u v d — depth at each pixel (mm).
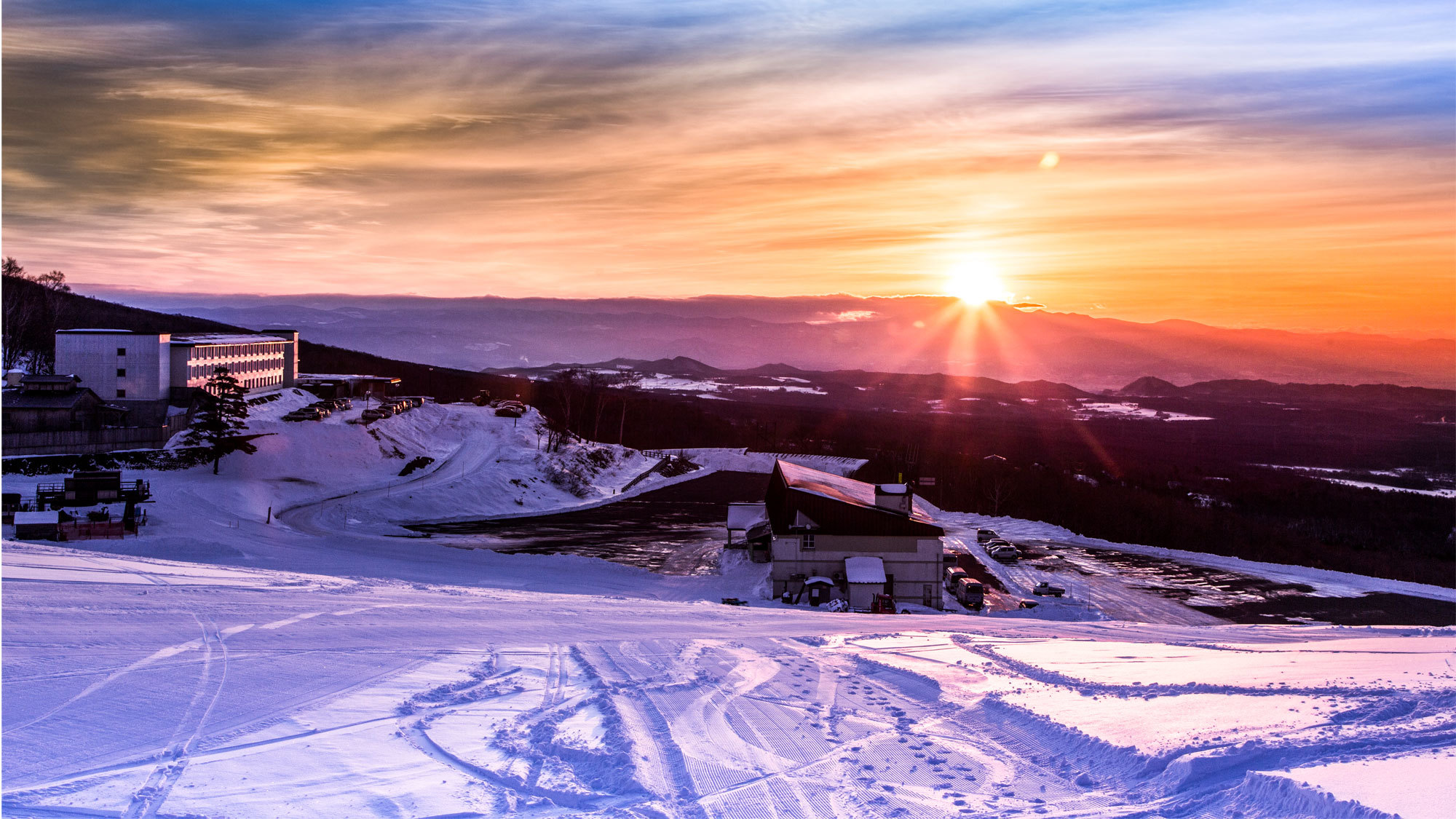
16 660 15750
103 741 12016
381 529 64688
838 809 10016
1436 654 18609
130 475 65188
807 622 26984
